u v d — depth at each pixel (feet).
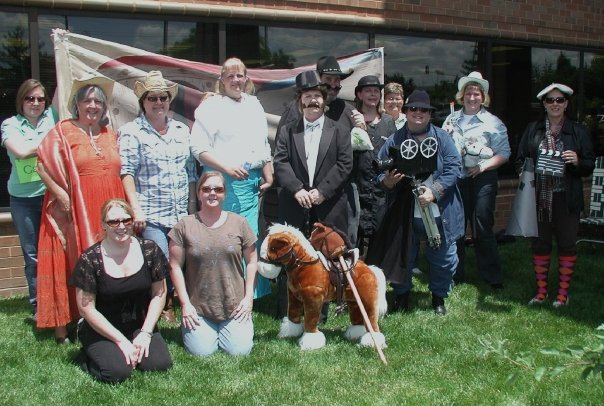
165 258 15.31
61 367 14.89
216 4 22.50
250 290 16.30
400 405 13.02
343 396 13.46
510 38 29.78
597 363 8.56
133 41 21.72
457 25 28.07
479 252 21.85
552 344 16.40
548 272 22.11
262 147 18.30
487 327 17.79
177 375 14.55
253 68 23.75
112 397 13.41
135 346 14.64
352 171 18.11
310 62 24.91
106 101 16.60
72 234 16.06
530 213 20.06
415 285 22.22
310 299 15.83
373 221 19.53
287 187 16.94
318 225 16.30
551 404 12.99
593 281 22.58
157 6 21.44
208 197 15.88
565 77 32.37
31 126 17.67
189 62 20.72
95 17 21.17
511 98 30.66
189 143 17.61
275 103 22.61
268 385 13.99
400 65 27.35
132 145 16.65
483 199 21.52
